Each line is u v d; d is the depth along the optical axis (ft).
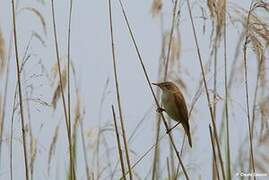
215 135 29.81
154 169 31.53
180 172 32.94
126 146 29.84
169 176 32.65
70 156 30.55
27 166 30.32
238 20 31.27
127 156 29.73
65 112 30.68
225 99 31.14
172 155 33.01
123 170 29.63
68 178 30.73
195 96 32.94
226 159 30.32
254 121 31.14
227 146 30.40
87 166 33.73
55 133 32.78
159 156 32.63
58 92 32.35
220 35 31.73
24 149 30.30
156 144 32.17
